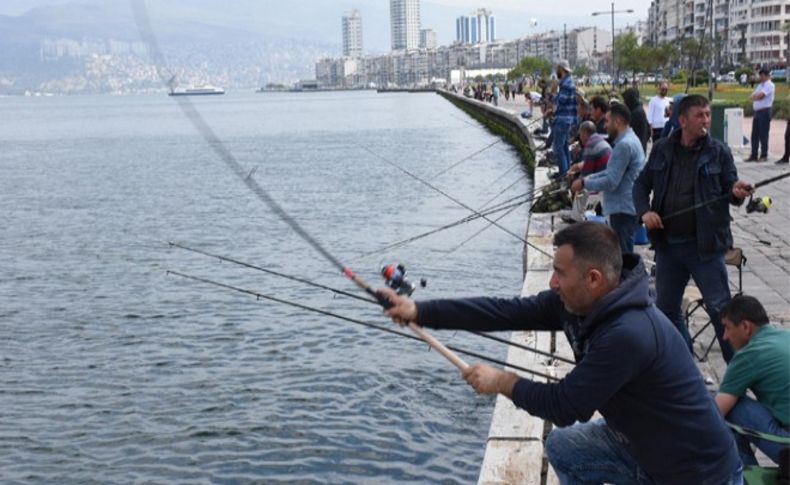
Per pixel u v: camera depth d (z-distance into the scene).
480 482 6.20
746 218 15.95
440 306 4.45
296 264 20.12
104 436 10.62
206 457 9.98
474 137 58.66
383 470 9.47
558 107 18.58
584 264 4.03
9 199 35.88
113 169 48.97
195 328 14.85
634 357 3.93
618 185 9.51
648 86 65.50
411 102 146.88
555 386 4.06
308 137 69.00
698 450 4.07
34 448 10.34
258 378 12.23
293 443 10.16
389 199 30.42
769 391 5.56
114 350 13.88
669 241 7.59
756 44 133.25
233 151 57.50
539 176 21.86
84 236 25.61
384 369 12.20
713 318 7.49
